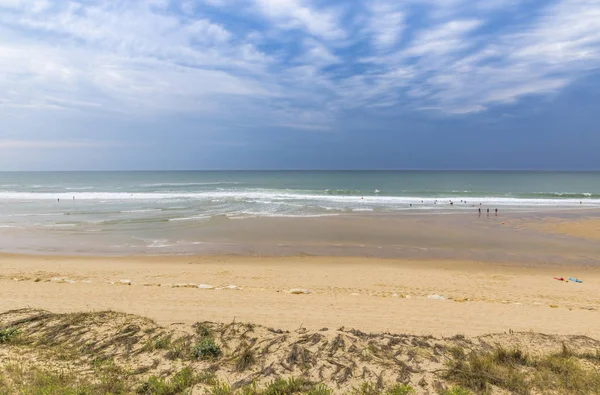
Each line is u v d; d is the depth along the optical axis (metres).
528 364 5.30
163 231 19.69
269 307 8.34
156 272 12.36
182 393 4.29
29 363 4.94
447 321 7.61
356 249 16.19
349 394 4.37
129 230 19.92
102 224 21.56
